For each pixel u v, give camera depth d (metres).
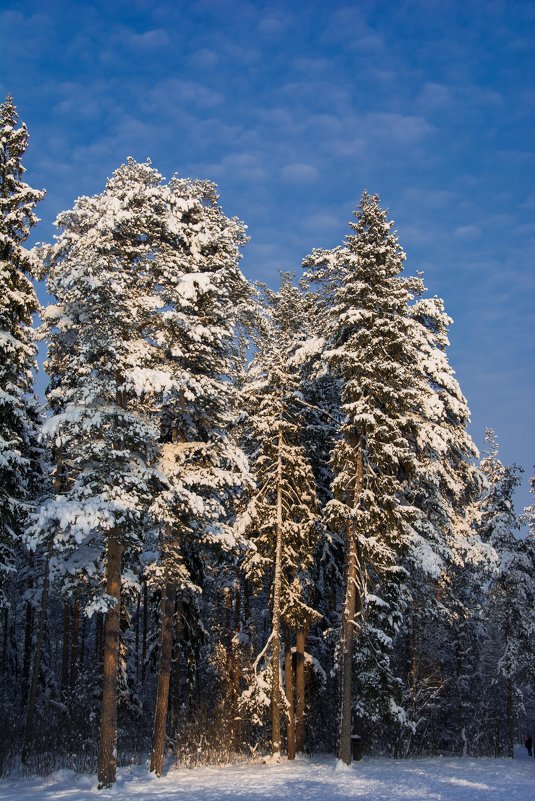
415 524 27.88
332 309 27.52
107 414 21.28
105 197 22.78
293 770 24.69
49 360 23.11
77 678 35.25
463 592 39.03
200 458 25.64
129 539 22.39
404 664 35.72
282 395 29.31
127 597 28.98
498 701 45.59
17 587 36.09
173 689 29.95
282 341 31.17
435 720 37.78
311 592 31.08
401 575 28.11
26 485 26.58
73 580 24.05
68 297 21.14
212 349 25.36
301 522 28.73
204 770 25.05
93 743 27.97
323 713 32.47
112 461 21.48
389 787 20.88
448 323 29.62
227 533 25.23
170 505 22.89
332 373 28.12
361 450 26.69
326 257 29.66
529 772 25.84
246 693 27.27
